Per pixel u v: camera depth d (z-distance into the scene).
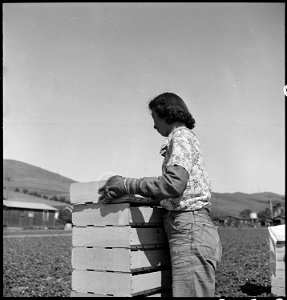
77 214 2.65
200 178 2.43
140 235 2.51
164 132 2.62
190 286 2.31
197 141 2.50
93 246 2.56
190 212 2.38
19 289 5.77
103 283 2.49
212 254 2.35
